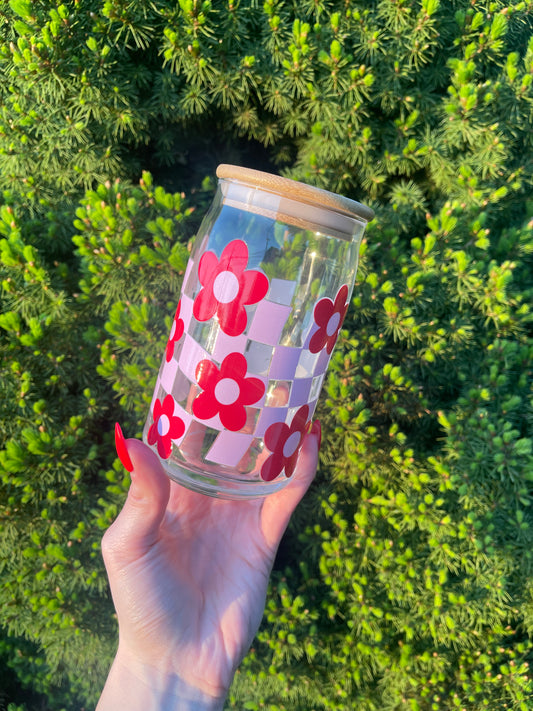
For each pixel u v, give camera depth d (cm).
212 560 30
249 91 48
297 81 45
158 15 44
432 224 45
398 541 46
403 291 46
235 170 22
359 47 46
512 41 50
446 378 51
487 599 46
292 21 47
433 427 53
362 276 44
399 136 49
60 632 48
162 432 24
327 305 23
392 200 50
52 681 57
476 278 45
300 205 21
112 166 49
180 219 44
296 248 21
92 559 46
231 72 46
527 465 42
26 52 39
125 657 27
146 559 26
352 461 45
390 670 48
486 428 43
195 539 30
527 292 47
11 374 44
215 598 29
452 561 46
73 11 42
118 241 42
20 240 42
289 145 58
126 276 44
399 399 47
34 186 47
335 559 45
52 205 49
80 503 48
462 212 47
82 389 51
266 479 24
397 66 45
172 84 47
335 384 41
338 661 47
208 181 48
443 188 51
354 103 46
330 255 22
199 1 41
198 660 27
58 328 47
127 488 42
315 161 48
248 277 21
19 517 46
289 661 47
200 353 22
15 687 63
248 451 23
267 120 53
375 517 47
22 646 58
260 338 22
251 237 21
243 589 30
